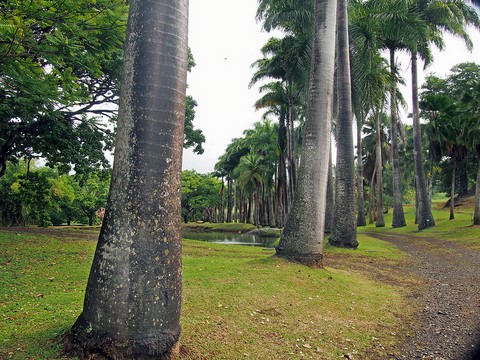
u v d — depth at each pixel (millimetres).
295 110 31047
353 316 5762
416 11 23500
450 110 26250
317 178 8883
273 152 39031
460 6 23406
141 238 3447
